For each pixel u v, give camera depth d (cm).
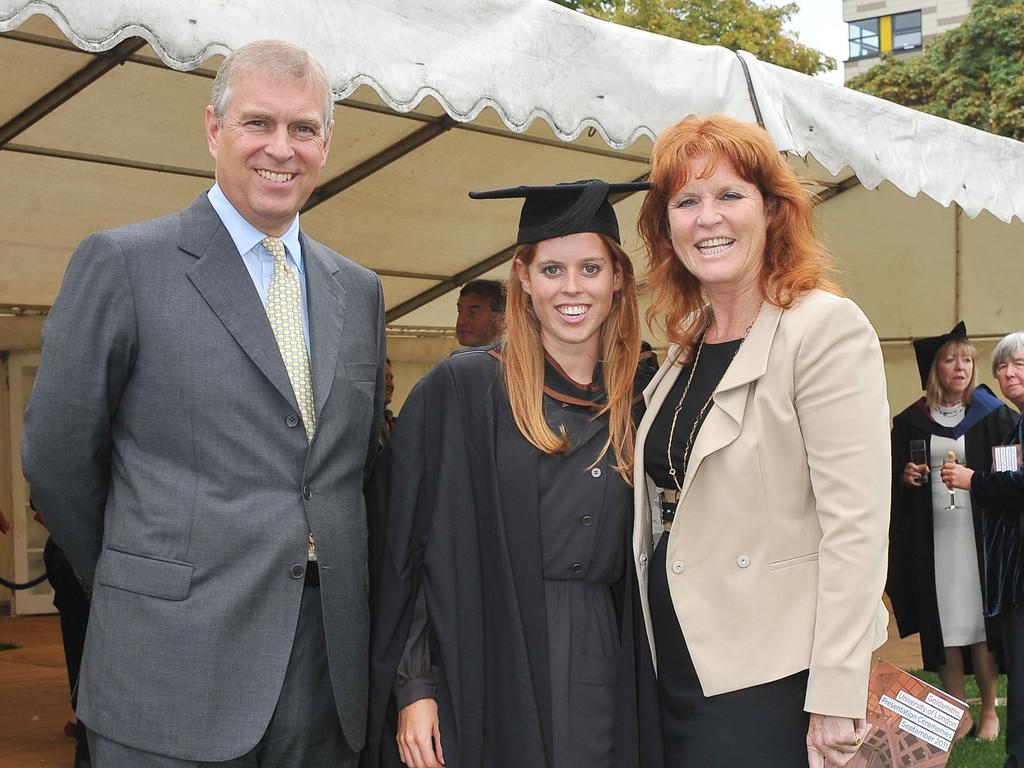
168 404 226
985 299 916
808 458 226
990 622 505
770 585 228
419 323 919
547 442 248
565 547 247
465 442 255
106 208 573
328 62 329
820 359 226
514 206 647
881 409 224
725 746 227
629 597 249
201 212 240
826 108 492
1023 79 2002
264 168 232
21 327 930
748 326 245
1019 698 441
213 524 224
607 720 244
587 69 402
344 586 238
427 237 693
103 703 225
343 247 697
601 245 253
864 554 217
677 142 243
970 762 487
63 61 416
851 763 229
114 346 224
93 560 243
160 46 294
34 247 616
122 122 477
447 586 248
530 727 238
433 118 516
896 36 4412
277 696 227
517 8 381
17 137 482
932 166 548
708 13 2064
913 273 939
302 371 240
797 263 241
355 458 245
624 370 260
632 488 254
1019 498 434
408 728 246
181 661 221
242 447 228
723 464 233
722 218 237
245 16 311
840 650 216
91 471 231
